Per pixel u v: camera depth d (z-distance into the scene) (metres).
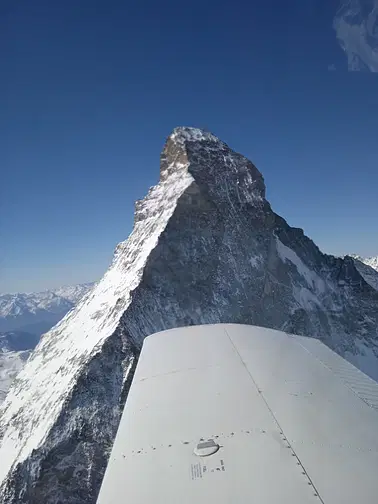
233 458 6.32
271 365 11.21
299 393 9.03
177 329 16.98
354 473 5.75
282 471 5.87
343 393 9.12
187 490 5.63
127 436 7.83
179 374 11.01
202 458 6.43
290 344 13.86
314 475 5.75
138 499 5.61
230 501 5.29
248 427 7.38
